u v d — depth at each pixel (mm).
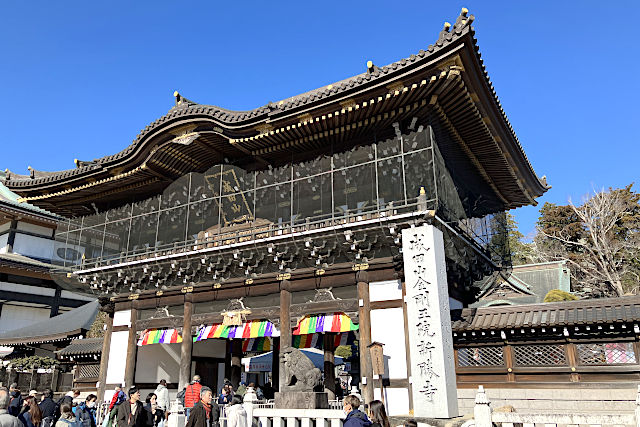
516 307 18125
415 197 18859
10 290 41844
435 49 16109
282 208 22406
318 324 20094
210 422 11953
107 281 26578
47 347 34719
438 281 17344
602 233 43031
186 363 23172
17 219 43719
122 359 25766
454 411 16391
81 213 31125
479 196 25672
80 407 14438
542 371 17016
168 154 23859
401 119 19328
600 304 16969
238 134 21500
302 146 22031
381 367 17125
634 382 15680
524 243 60312
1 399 7820
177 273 24016
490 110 19203
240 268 22438
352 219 19906
